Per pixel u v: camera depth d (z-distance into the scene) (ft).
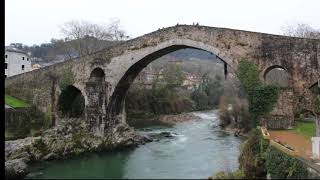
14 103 169.68
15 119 157.79
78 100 184.75
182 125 187.21
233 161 98.32
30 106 168.25
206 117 162.40
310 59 117.29
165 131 184.14
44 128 164.14
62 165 125.29
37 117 167.84
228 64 130.52
